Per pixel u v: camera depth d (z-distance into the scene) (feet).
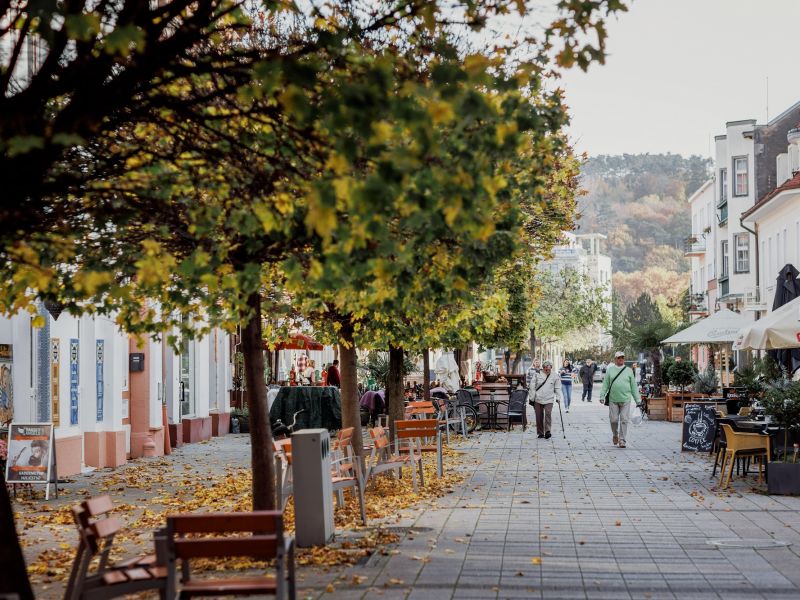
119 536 43.60
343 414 57.77
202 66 24.30
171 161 27.71
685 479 64.13
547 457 79.71
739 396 91.15
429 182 21.36
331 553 38.06
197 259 28.02
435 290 30.50
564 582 33.35
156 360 85.66
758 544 40.45
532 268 78.33
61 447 67.97
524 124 24.48
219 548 25.00
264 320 54.13
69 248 25.91
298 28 31.22
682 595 31.53
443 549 39.34
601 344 332.60
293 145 26.35
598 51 24.88
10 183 23.56
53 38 21.08
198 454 86.74
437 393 115.14
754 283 176.55
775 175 185.47
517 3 25.53
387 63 19.85
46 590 33.76
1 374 61.77
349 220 26.68
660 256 627.46
